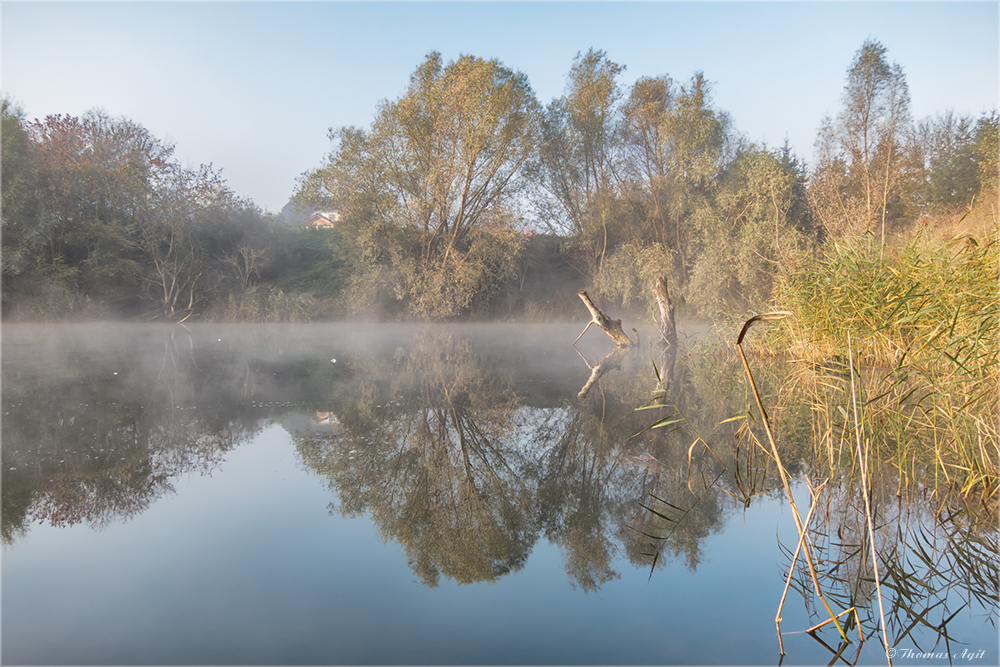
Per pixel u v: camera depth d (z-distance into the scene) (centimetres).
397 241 1916
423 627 188
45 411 555
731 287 1550
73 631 183
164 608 199
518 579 225
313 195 1883
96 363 943
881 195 1502
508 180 1955
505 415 546
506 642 179
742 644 179
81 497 316
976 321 306
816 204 1459
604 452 416
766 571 232
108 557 241
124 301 1895
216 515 290
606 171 1998
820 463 372
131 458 394
